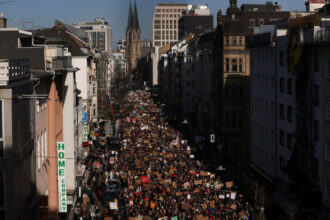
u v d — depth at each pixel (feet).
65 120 148.56
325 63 126.52
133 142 288.71
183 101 434.71
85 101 269.85
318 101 131.95
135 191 176.14
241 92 252.83
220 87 263.29
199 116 350.23
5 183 79.41
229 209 152.87
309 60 138.82
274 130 176.96
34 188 97.96
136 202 166.40
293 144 154.10
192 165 222.07
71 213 147.74
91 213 148.77
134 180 192.65
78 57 267.59
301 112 144.77
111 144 278.87
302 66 142.92
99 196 182.50
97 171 217.97
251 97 213.66
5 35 116.78
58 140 132.67
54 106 121.49
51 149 120.26
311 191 131.54
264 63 190.90
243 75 252.42
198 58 359.46
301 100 144.66
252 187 166.81
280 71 169.37
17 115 82.69
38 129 104.99
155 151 241.96
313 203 131.34
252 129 212.43
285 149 164.14
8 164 79.00
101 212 162.40
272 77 180.14
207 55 328.70
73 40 272.92
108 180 190.29
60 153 121.60
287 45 154.61
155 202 160.97
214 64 278.46
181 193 168.25
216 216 148.97
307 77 139.54
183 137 321.93
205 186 179.63
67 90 147.02
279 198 148.36
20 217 84.99
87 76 275.59
